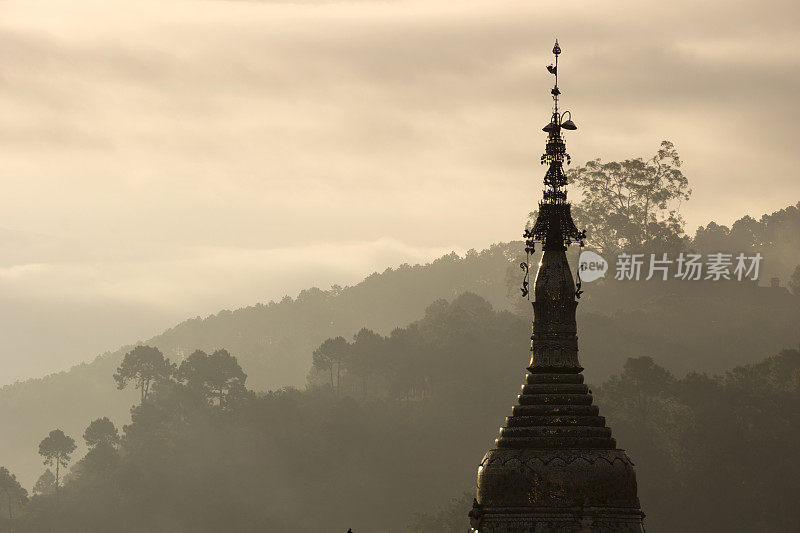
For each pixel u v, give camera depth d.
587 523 126.00
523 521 126.62
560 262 134.75
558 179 138.00
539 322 133.88
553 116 140.12
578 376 132.25
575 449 128.38
